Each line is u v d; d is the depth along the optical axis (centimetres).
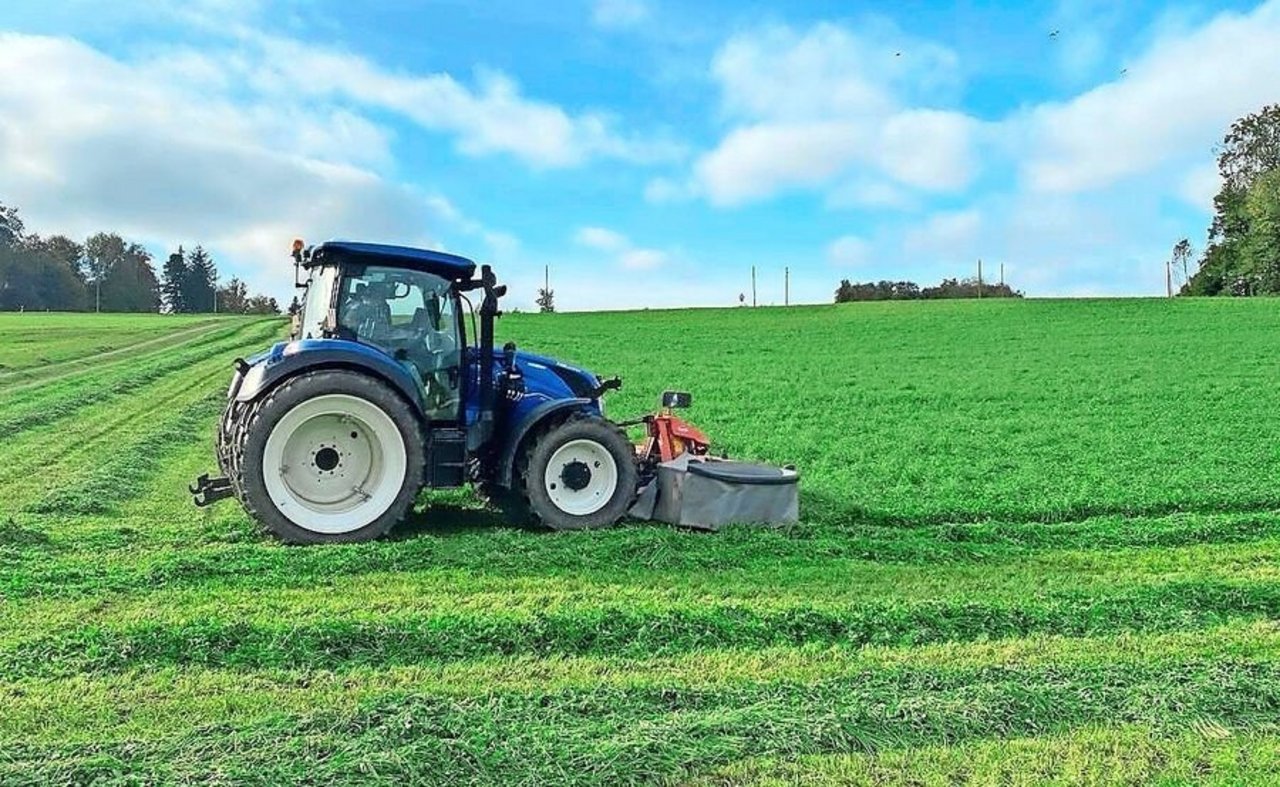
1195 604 639
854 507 966
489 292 835
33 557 704
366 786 369
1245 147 7769
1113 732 427
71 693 466
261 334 4241
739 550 758
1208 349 3070
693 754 396
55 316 6525
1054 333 3794
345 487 792
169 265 14262
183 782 369
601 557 728
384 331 827
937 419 1734
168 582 650
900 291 9069
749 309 5650
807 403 1967
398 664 513
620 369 2719
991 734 425
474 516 900
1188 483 1107
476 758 391
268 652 516
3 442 1360
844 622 579
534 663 517
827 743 410
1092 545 840
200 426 1623
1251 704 458
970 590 667
